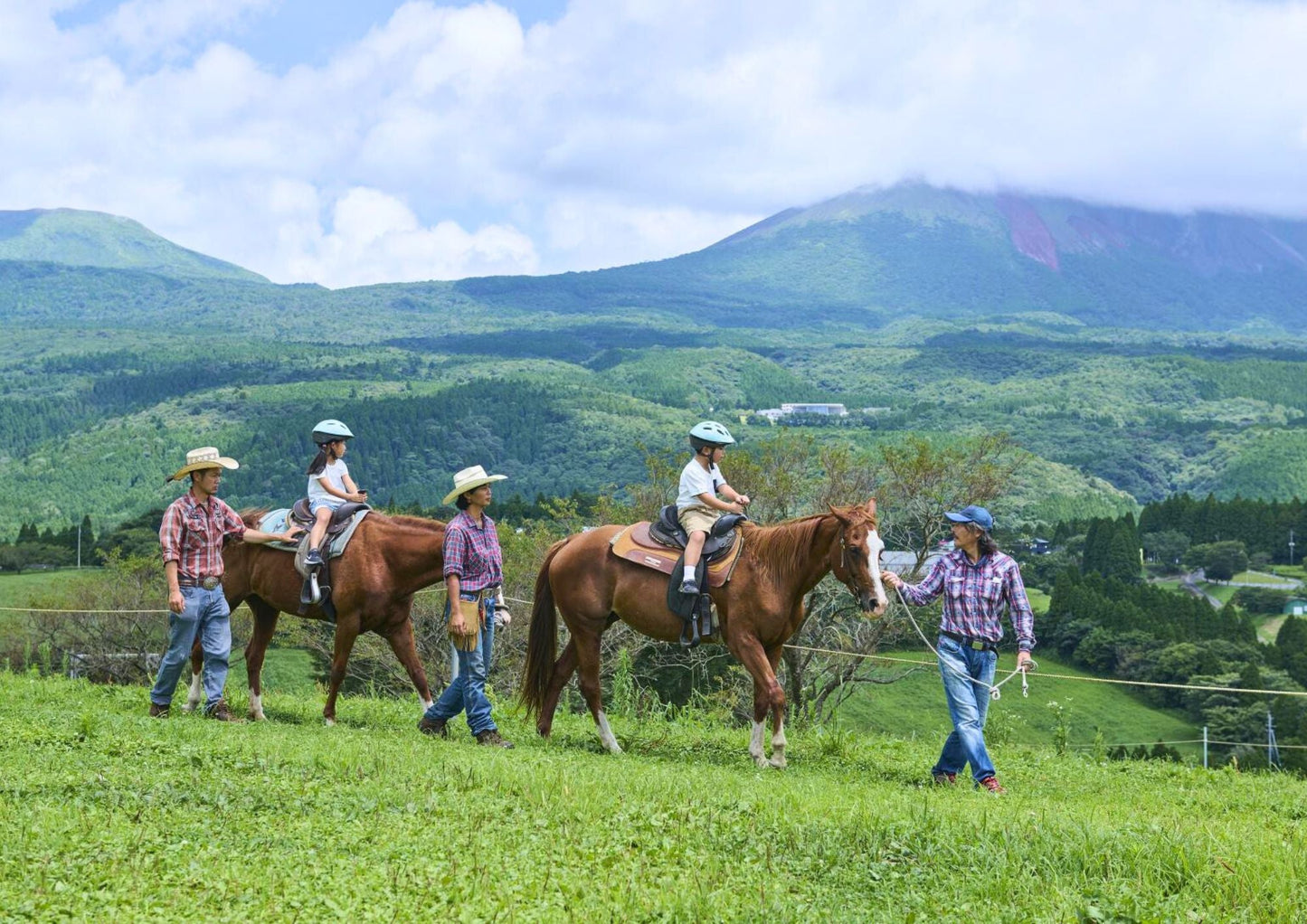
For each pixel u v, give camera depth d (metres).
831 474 36.41
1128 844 6.94
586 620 12.20
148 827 6.52
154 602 53.41
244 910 5.32
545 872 6.04
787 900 5.92
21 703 12.80
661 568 11.72
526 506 94.88
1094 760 13.91
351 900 5.47
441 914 5.39
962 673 10.68
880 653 39.28
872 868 6.58
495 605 12.44
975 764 10.41
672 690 39.03
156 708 12.50
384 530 12.62
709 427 11.84
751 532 11.62
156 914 5.20
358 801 7.42
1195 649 86.00
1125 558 117.94
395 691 38.72
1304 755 73.25
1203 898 6.08
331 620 13.00
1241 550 140.00
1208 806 10.08
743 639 11.45
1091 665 91.31
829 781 10.14
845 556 10.95
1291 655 93.31
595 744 12.41
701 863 6.40
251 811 7.16
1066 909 5.87
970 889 6.29
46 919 5.11
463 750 10.56
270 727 11.66
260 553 13.00
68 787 7.50
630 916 5.53
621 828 7.02
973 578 10.66
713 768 10.55
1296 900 5.97
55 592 64.38
